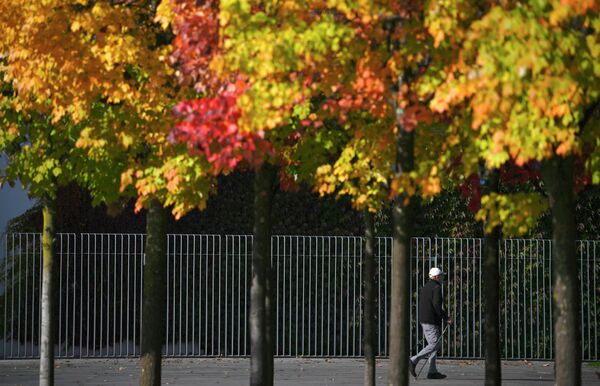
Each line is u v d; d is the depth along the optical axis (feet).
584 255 154.71
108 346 152.25
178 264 159.63
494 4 59.82
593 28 60.70
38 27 78.13
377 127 74.79
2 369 138.41
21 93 82.43
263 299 85.10
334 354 151.94
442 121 71.15
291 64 62.49
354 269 152.15
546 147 60.64
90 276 160.04
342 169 79.10
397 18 64.23
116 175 89.86
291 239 150.82
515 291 155.33
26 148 92.27
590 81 59.41
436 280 130.93
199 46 68.49
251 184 160.86
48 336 98.94
